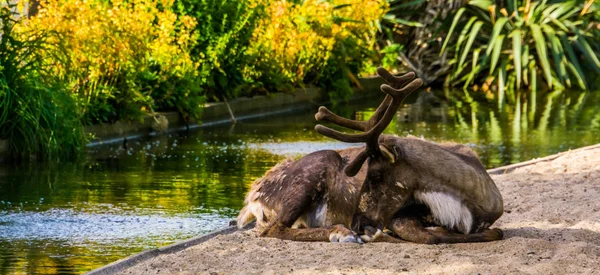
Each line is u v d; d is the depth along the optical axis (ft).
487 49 85.46
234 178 39.14
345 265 22.66
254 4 61.72
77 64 48.96
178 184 37.52
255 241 25.44
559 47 85.81
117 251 26.76
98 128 49.52
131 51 51.47
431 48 91.15
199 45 59.47
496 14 89.76
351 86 78.07
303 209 26.12
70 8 49.65
